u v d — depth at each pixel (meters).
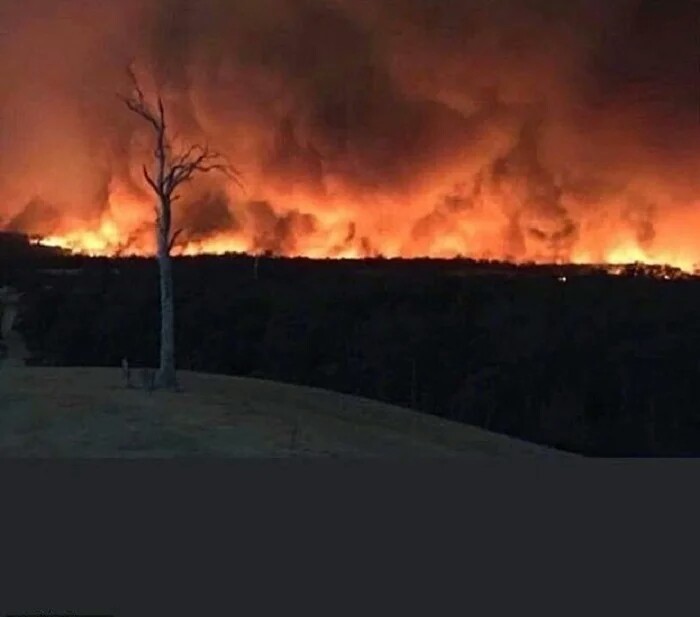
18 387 23.30
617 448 30.73
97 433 18.53
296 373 37.28
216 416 20.58
